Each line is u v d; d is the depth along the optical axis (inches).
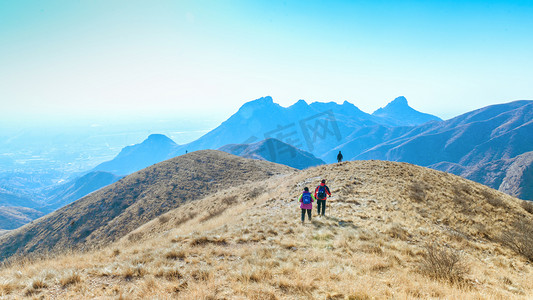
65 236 2615.7
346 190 733.3
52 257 366.0
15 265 325.1
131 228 2380.7
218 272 263.6
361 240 381.7
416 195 681.0
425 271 288.0
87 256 357.7
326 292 220.1
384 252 338.6
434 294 230.2
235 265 283.0
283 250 341.4
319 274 257.1
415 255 346.0
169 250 329.1
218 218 777.6
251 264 281.0
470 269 313.7
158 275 257.0
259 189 1311.5
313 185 873.5
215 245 363.9
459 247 412.8
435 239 428.1
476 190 860.0
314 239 389.7
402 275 265.4
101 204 3026.6
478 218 577.6
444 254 302.4
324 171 1066.7
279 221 503.5
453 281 268.5
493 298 230.7
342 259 305.7
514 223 563.5
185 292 219.3
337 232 420.2
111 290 226.2
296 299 208.2
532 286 295.3
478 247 426.3
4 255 2586.1
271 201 844.6
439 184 839.7
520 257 410.3
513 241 447.8
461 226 524.1
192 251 331.0
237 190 1565.0
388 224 466.9
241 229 450.3
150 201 2763.3
